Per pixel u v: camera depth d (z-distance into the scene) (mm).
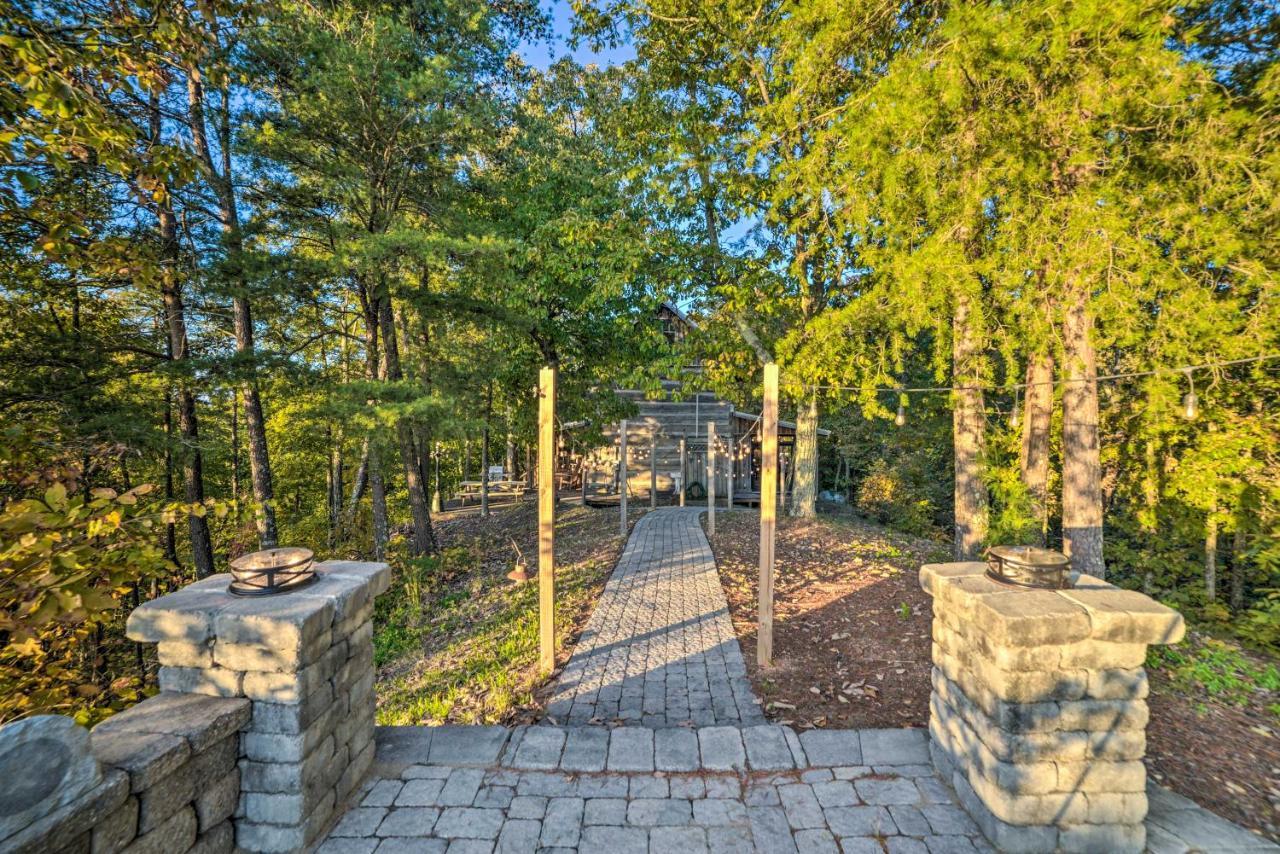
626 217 11516
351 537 15648
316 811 2902
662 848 2865
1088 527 6215
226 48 8406
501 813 3131
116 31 4375
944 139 5598
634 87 12578
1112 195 4910
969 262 5840
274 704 2770
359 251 8984
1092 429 6207
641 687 4840
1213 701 4516
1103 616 2756
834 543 10320
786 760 3580
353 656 3352
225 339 13328
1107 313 5086
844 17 6555
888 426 18703
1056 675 2764
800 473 13320
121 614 8969
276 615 2758
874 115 5883
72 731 1922
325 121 9602
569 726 4121
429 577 10977
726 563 9312
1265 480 6734
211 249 8633
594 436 16969
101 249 4688
